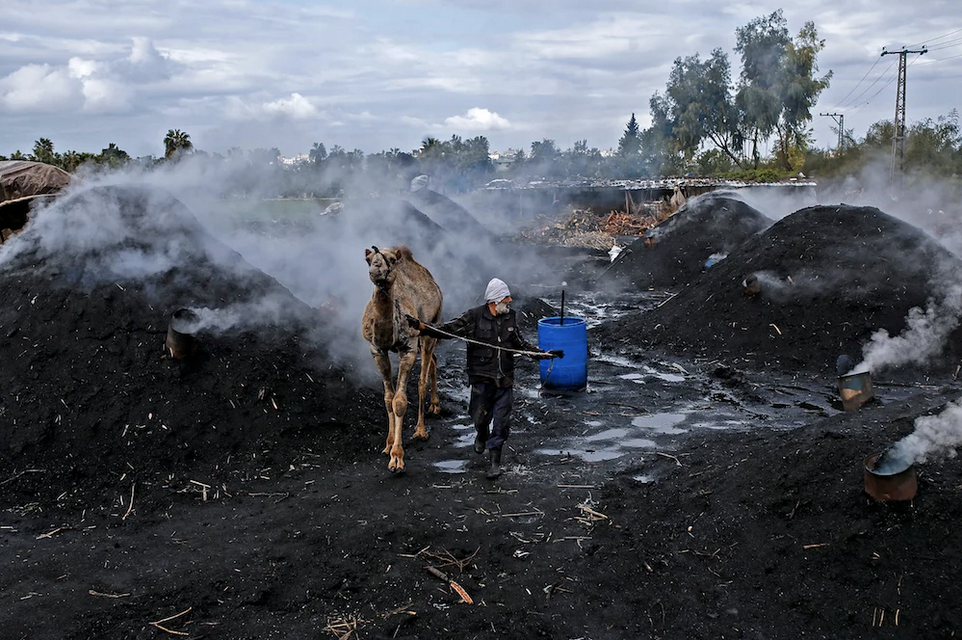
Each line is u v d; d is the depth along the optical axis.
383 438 7.83
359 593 4.75
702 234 22.12
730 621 4.40
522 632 4.32
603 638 4.30
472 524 5.76
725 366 11.10
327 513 5.96
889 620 4.18
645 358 12.02
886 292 11.52
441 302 8.23
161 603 4.61
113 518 5.96
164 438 6.95
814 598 4.45
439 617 4.46
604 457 7.41
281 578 4.91
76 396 7.11
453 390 10.07
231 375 7.61
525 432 8.32
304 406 7.72
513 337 6.80
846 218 13.19
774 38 57.12
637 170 65.19
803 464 5.54
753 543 5.04
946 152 53.91
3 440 6.75
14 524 5.83
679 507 5.80
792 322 11.66
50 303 7.80
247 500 6.34
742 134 59.44
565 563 5.14
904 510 4.76
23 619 4.41
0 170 12.91
